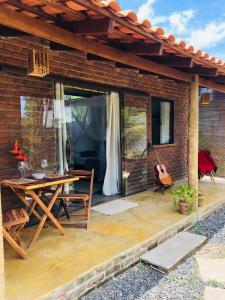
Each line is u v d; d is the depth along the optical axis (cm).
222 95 743
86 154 720
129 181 558
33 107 385
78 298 258
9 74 355
